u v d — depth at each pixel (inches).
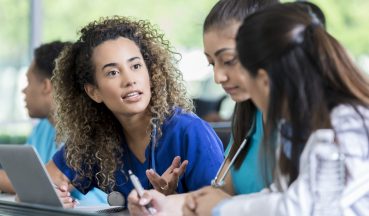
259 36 67.1
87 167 103.9
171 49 100.3
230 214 68.2
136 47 95.8
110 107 95.9
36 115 140.6
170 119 97.0
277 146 68.2
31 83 139.3
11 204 83.3
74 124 101.7
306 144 66.1
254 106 84.1
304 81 66.2
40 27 252.5
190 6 325.4
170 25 325.4
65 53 101.2
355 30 325.7
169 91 98.7
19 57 248.8
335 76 67.2
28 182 88.5
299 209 64.2
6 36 249.0
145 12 325.7
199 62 288.0
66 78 101.3
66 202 95.8
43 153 139.2
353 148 65.6
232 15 78.0
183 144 95.5
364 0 324.5
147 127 97.0
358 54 325.1
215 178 88.1
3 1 249.3
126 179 99.6
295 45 66.3
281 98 66.4
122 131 100.1
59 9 293.1
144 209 78.9
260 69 67.2
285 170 67.9
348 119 66.3
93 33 97.0
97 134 101.0
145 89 94.7
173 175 88.7
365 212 66.7
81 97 101.0
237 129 86.0
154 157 97.0
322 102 66.4
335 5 325.1
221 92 262.2
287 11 67.9
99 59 95.5
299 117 66.2
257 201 67.1
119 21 98.0
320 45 66.8
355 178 65.4
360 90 67.6
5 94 245.8
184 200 79.0
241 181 84.8
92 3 305.9
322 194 63.9
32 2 250.8
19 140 232.8
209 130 97.3
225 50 77.2
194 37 317.7
